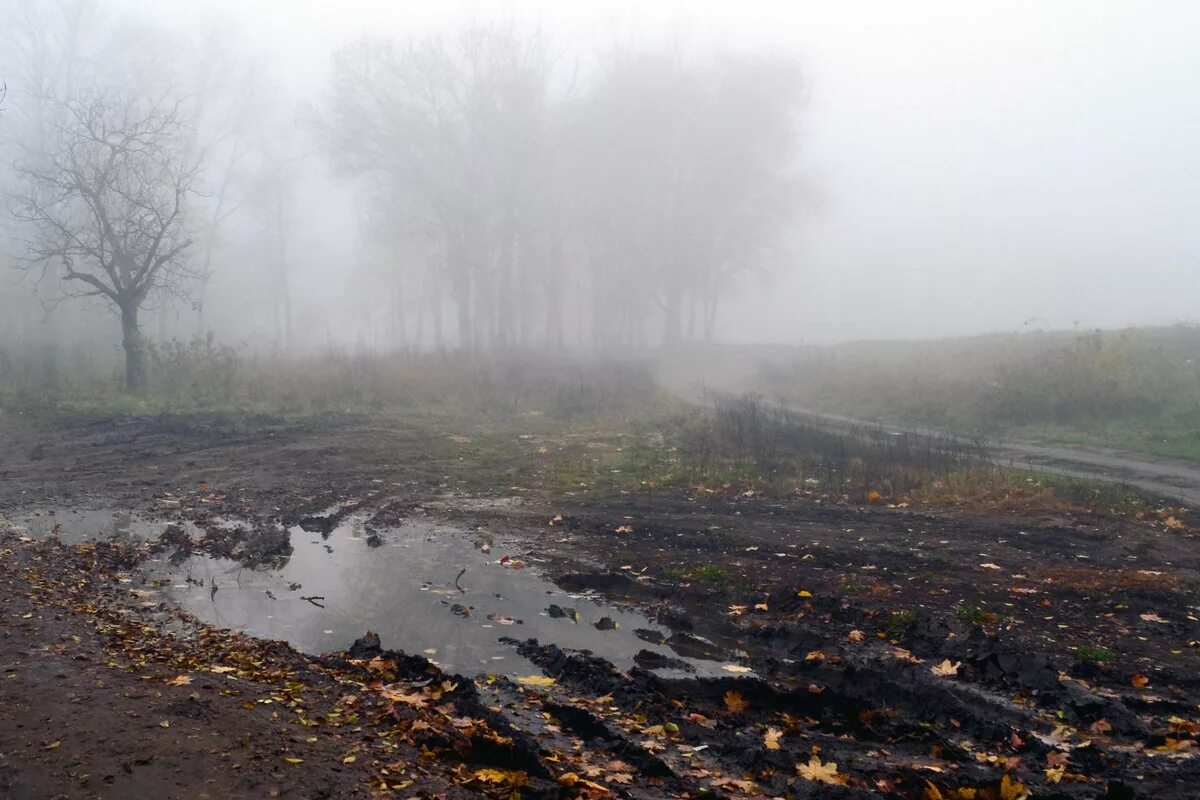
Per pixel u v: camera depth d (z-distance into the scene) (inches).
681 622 307.1
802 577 348.8
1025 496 473.7
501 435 794.2
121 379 1013.2
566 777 177.3
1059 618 296.7
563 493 533.0
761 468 582.9
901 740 210.2
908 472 546.9
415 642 285.0
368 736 191.9
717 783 183.2
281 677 231.8
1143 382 812.6
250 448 682.2
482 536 432.1
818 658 261.7
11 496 490.0
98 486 526.9
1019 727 216.4
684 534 426.3
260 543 405.1
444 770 177.5
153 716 189.9
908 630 281.6
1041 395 829.8
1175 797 175.8
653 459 643.5
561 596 339.3
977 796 173.6
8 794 151.5
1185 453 614.5
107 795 153.6
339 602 327.3
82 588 318.7
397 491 541.0
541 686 247.0
